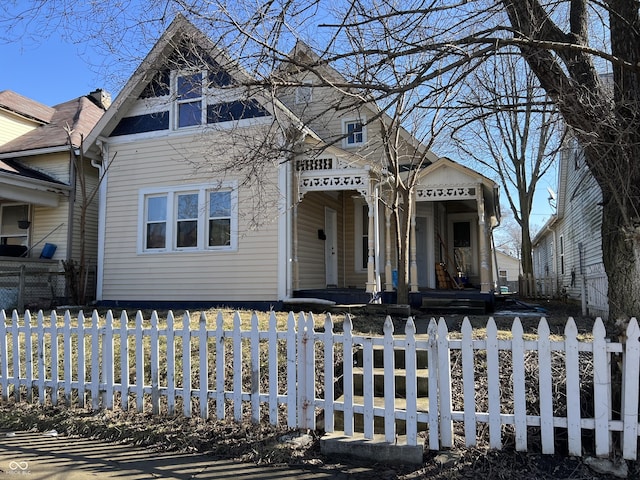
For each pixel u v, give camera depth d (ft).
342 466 12.59
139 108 40.29
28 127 54.85
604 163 12.55
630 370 11.65
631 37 12.87
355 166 35.29
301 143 17.35
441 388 12.90
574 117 12.74
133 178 40.14
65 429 15.76
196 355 19.65
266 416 15.28
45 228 47.75
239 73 15.25
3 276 40.98
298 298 34.86
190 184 38.27
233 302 36.70
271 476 12.10
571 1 14.29
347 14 14.52
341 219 48.01
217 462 13.06
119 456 13.65
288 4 14.05
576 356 12.03
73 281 41.04
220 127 31.40
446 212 55.42
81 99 60.59
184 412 15.58
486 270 35.86
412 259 37.91
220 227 37.91
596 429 11.78
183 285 38.06
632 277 12.45
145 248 39.60
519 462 12.03
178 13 15.01
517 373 12.32
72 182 47.16
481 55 12.98
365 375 13.50
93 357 17.07
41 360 17.87
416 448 12.55
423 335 22.13
